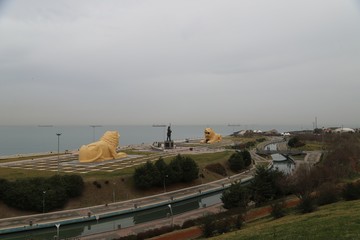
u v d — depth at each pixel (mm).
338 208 54875
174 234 62562
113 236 67875
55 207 83688
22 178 89938
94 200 91000
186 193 104125
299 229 43344
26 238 70000
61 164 125125
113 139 141375
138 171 101750
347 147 139125
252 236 44969
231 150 188375
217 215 68500
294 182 82938
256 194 80875
